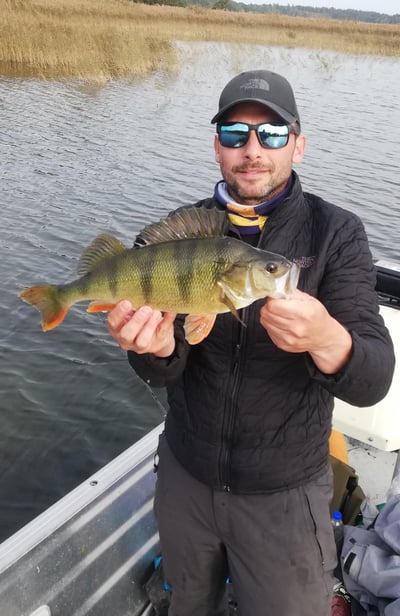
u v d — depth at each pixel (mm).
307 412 829
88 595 990
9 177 4535
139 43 10148
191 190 4594
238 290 719
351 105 8766
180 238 806
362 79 12078
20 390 2225
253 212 854
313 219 854
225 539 875
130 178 4777
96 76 8781
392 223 4113
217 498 857
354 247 812
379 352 708
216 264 740
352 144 6273
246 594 869
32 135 5773
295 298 632
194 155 5555
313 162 5469
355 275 795
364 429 1295
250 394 823
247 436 831
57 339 2541
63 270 3107
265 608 848
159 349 787
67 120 6500
